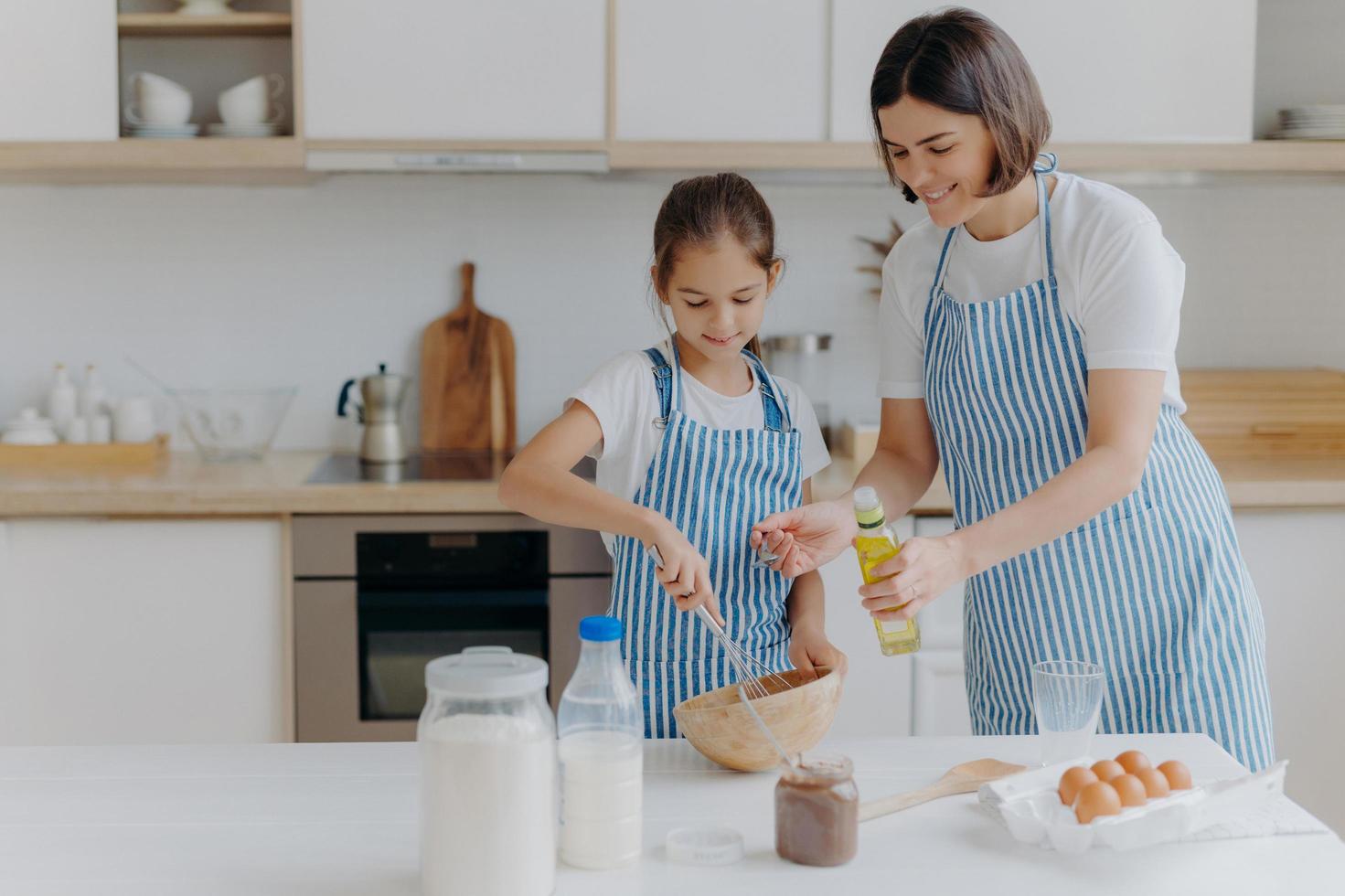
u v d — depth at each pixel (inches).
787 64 107.8
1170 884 40.8
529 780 39.0
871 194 123.6
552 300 124.0
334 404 124.1
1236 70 108.7
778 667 65.3
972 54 54.5
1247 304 125.2
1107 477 56.2
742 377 69.4
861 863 42.4
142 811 46.4
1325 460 113.9
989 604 68.2
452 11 106.7
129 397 120.5
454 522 102.0
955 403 66.4
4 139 106.6
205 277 122.3
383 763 51.5
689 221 61.3
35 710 102.0
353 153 107.4
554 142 107.9
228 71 118.4
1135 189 124.0
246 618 102.3
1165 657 64.6
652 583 65.1
